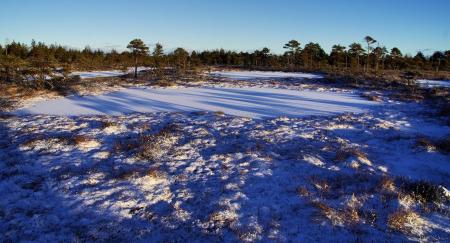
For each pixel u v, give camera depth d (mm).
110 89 29500
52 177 10211
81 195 9078
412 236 7277
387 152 13094
